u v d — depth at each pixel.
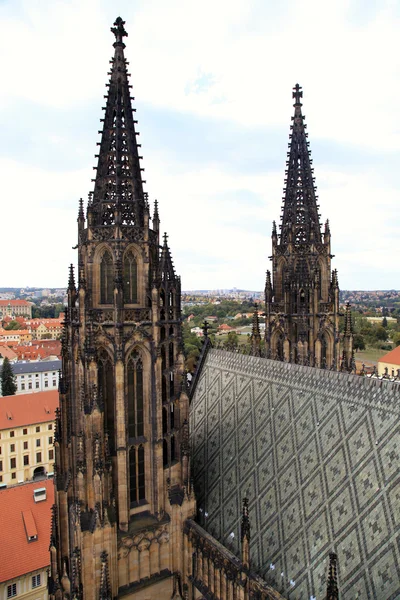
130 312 46.41
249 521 45.06
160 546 48.69
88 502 44.56
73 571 43.25
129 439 48.22
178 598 48.25
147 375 48.28
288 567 39.72
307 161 89.00
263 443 50.47
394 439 37.44
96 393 43.47
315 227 87.88
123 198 47.56
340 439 42.19
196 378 71.25
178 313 50.59
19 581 80.38
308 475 43.12
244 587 40.38
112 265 46.78
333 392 45.56
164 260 49.94
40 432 152.75
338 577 35.44
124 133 48.50
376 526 35.09
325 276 88.88
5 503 88.31
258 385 56.25
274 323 90.94
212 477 54.47
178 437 50.81
